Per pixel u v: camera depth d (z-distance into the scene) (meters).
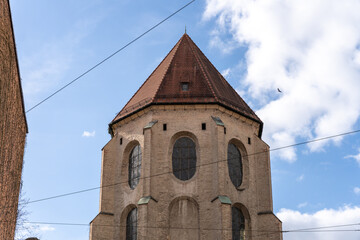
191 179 51.97
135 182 53.84
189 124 53.62
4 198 31.97
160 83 56.69
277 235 51.72
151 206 49.19
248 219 52.62
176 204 51.31
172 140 53.38
